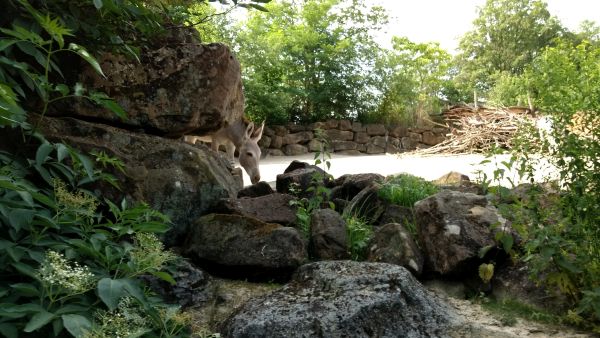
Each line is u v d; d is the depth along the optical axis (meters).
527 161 3.50
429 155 14.48
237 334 2.74
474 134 14.50
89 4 3.28
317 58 21.91
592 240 3.06
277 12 24.38
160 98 4.08
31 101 3.58
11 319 2.09
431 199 3.69
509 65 47.16
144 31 3.61
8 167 2.61
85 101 3.77
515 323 3.02
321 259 3.64
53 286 2.24
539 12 47.16
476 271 3.48
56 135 3.36
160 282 3.07
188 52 4.25
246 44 20.42
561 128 3.28
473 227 3.53
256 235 3.46
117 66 3.91
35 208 2.56
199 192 3.79
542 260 3.05
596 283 3.00
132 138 3.71
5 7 3.12
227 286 3.33
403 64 23.75
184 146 3.90
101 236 2.55
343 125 20.75
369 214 4.47
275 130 20.11
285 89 21.09
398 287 3.01
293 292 3.05
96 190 3.26
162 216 2.91
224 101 4.45
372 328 2.80
